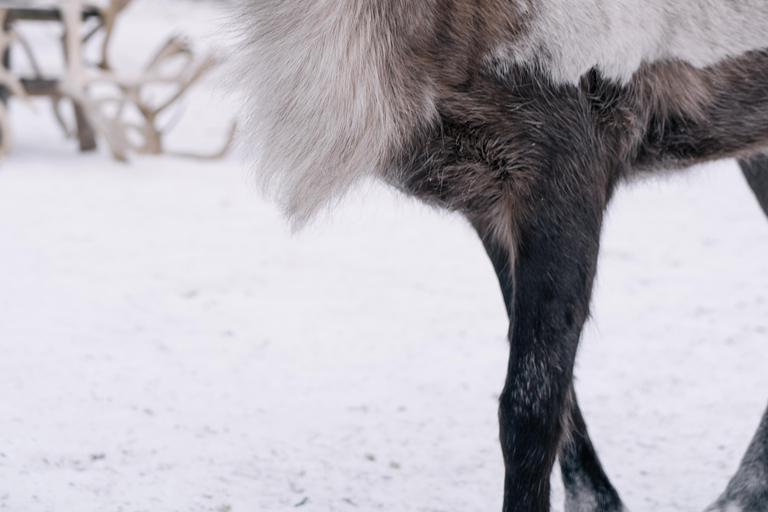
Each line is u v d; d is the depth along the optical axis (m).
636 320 5.08
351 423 3.60
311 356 4.46
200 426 3.48
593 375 4.22
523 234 2.29
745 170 3.23
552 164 2.27
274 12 2.34
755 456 2.74
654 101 2.45
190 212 7.71
